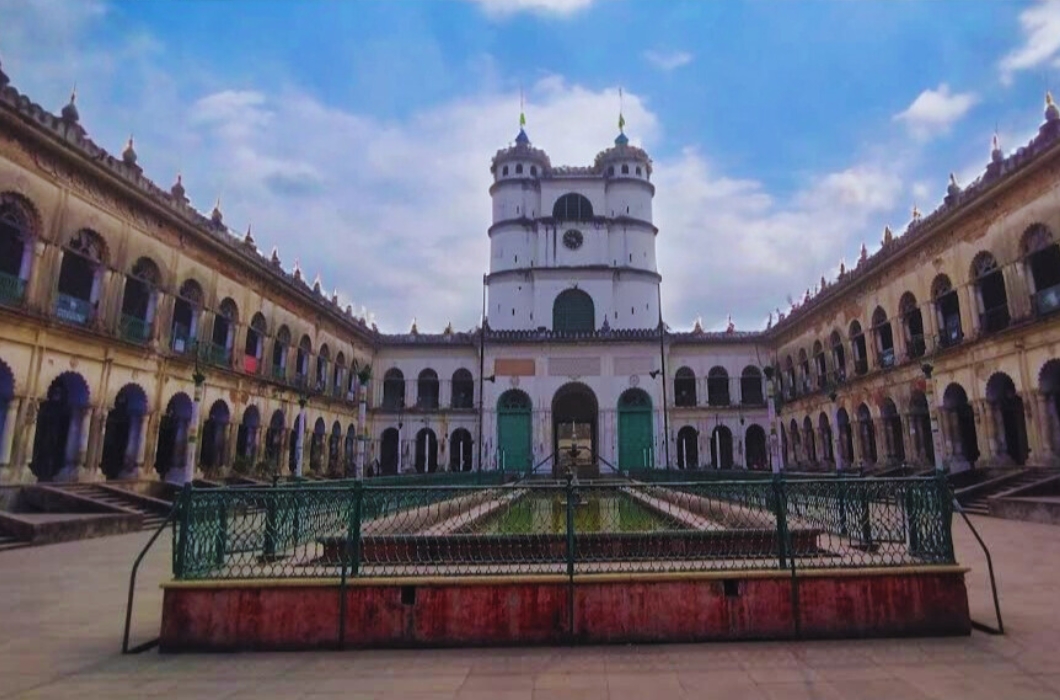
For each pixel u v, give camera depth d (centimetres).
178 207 2281
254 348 2961
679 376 4241
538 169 4806
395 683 527
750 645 618
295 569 685
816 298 3419
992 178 2088
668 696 488
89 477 1912
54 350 1800
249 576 659
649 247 4669
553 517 789
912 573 648
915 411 2641
